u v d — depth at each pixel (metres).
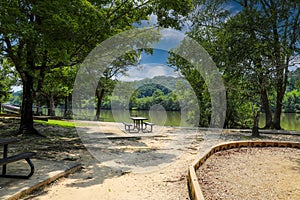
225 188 4.31
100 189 4.33
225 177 5.00
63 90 22.36
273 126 16.19
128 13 10.66
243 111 18.62
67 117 21.66
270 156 7.22
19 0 7.53
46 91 21.62
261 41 12.50
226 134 12.49
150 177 5.04
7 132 10.37
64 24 7.09
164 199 3.91
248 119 18.62
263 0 15.45
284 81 15.98
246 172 5.39
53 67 10.01
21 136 9.59
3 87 23.56
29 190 4.00
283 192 4.14
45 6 7.21
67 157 6.52
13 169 4.98
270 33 12.63
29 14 7.96
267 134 12.99
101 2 9.86
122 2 10.89
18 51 8.84
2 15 6.66
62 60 7.64
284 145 8.98
